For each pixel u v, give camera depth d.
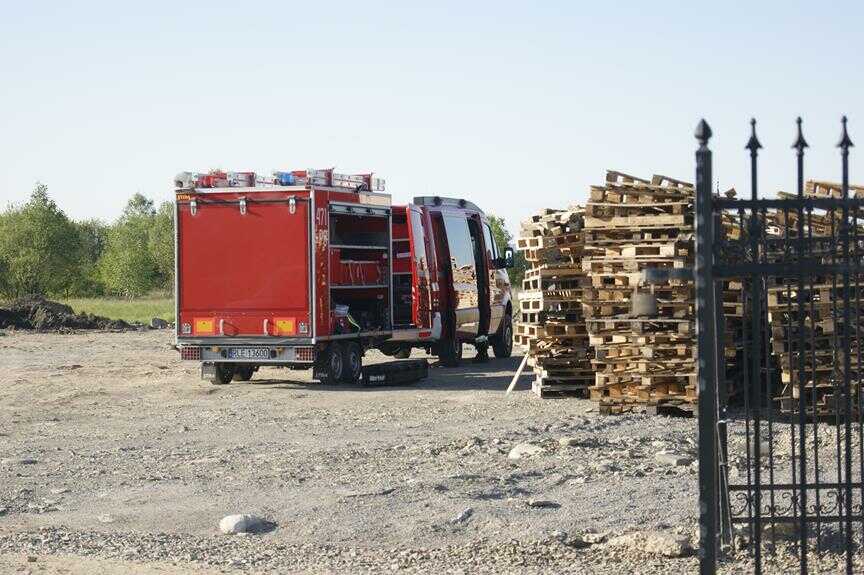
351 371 21.42
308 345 20.08
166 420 16.61
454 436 14.12
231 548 8.69
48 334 39.56
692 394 15.82
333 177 20.75
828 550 7.79
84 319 44.34
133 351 30.69
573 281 18.33
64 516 10.02
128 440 14.57
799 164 5.81
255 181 20.45
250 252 20.33
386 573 7.79
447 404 17.98
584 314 16.41
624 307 16.22
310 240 20.03
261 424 15.95
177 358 27.95
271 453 13.15
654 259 15.70
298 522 9.52
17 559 8.15
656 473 11.18
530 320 18.98
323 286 20.31
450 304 24.52
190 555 8.40
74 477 11.81
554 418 15.87
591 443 13.06
